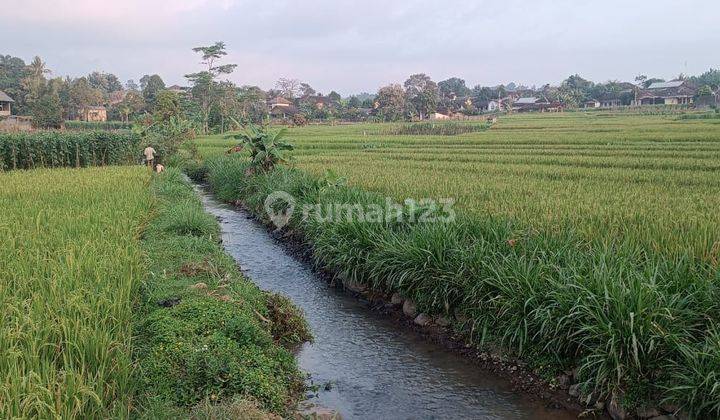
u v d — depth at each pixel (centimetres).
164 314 752
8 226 1123
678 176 1881
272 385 652
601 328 654
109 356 600
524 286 766
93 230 1102
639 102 13762
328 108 12744
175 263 1067
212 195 2436
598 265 752
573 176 2030
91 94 10062
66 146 2895
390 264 1009
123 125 8169
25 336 592
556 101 14012
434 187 1669
